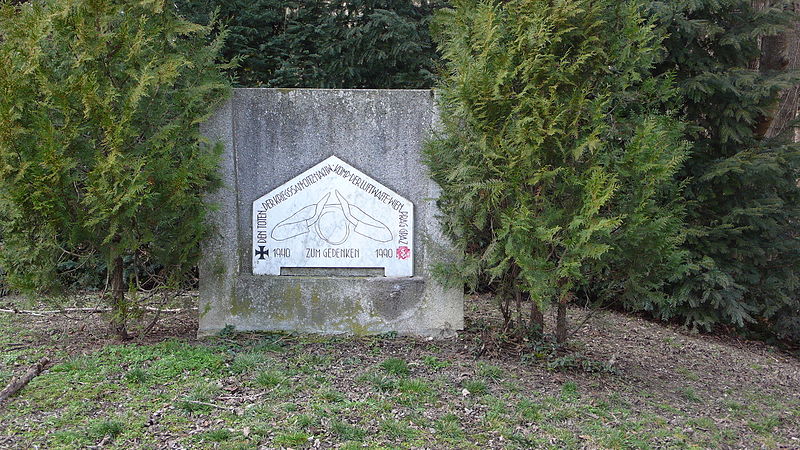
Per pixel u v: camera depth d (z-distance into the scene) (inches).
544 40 204.7
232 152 249.0
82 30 207.3
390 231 253.9
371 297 251.8
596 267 221.5
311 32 386.3
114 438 161.5
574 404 205.0
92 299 299.9
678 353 296.0
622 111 237.5
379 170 254.1
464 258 240.4
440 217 243.8
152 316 278.7
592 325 318.3
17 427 164.1
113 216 207.2
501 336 245.4
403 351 236.7
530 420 190.4
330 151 253.4
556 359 232.4
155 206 216.7
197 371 204.5
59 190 203.3
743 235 344.8
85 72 211.0
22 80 202.2
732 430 209.0
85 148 210.4
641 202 212.1
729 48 346.9
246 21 380.5
